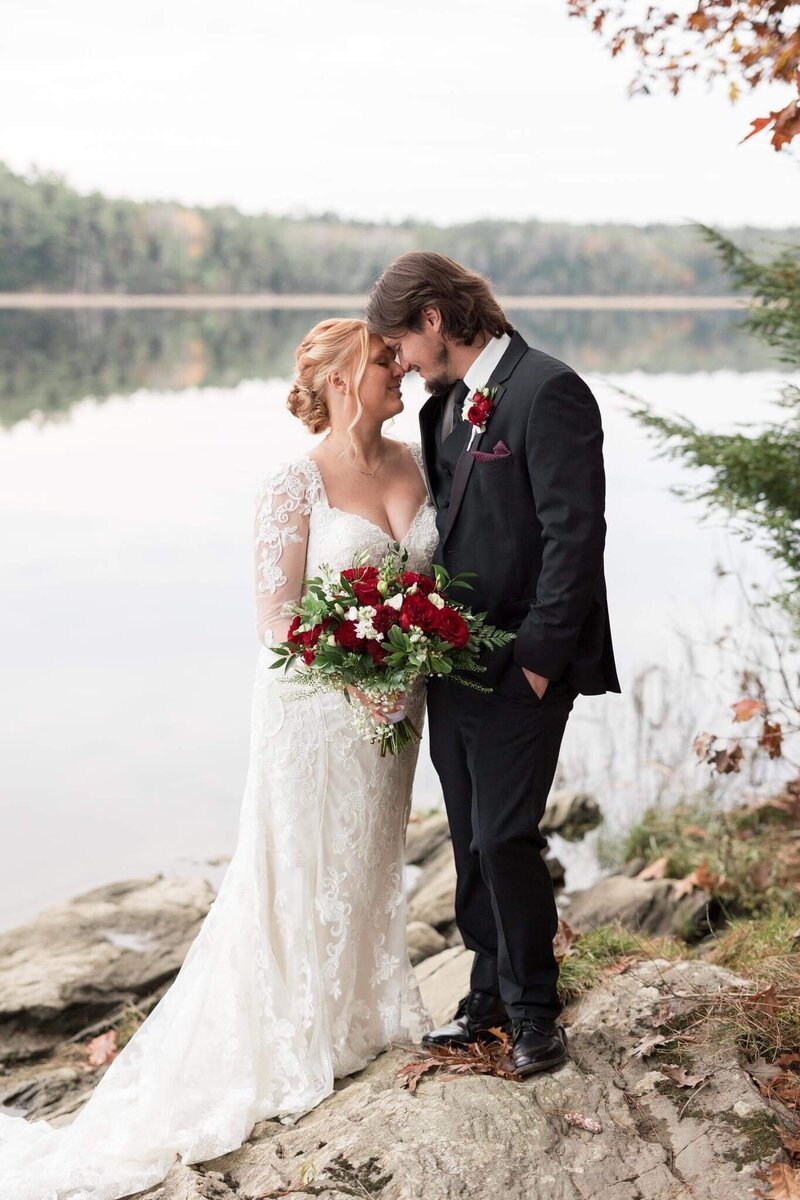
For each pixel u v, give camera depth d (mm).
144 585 9539
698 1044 2645
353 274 65125
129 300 65875
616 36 3281
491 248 52562
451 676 2654
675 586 8633
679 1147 2314
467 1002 2928
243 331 47844
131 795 5797
